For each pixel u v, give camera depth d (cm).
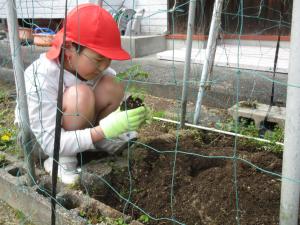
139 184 197
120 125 191
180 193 183
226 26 471
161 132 260
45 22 593
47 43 423
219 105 316
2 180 205
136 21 509
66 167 201
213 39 262
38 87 198
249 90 316
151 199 186
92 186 192
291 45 109
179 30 511
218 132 254
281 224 127
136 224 161
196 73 368
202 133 256
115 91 221
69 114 196
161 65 421
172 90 341
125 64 436
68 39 188
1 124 290
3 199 210
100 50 187
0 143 247
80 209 173
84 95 200
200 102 267
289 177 119
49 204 177
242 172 189
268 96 301
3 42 555
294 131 114
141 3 537
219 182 183
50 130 198
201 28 470
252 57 401
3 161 223
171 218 171
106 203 192
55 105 202
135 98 198
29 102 199
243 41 471
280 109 272
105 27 189
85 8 193
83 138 194
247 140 240
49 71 200
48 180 199
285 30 445
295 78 110
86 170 200
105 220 165
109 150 222
